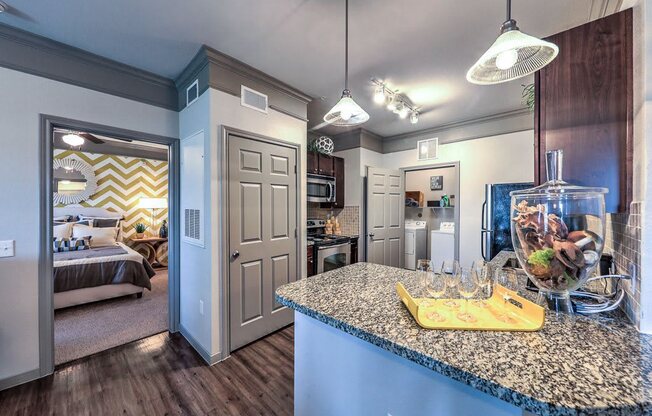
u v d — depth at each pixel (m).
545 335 0.87
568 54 1.21
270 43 2.08
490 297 1.18
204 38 2.01
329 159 4.20
